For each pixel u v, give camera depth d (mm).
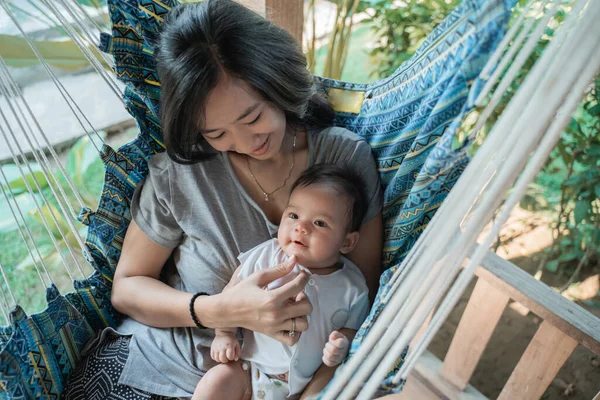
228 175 978
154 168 996
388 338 586
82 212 990
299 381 915
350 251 1040
